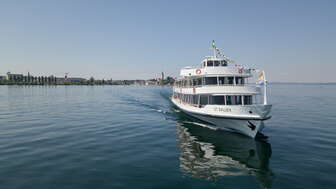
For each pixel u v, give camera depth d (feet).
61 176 31.01
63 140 49.65
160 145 46.75
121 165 35.35
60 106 125.49
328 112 102.01
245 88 60.34
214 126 65.21
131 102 147.64
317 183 29.71
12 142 47.85
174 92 126.72
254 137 52.47
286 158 39.27
